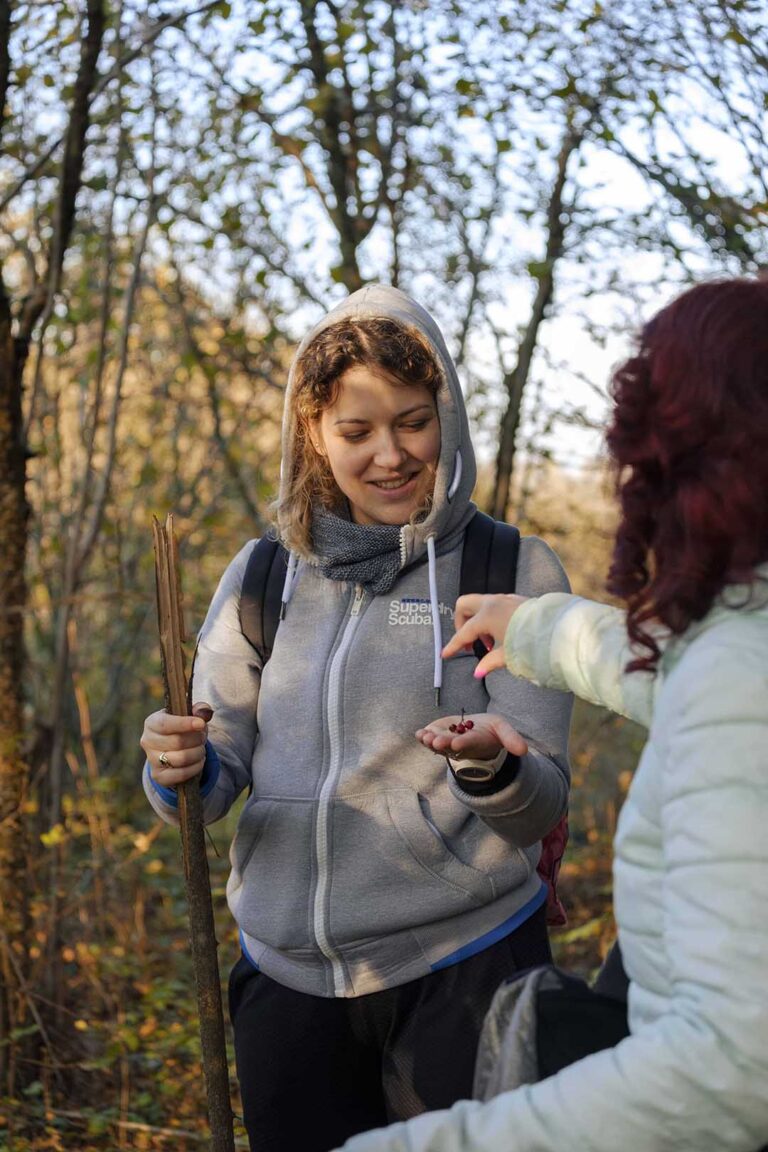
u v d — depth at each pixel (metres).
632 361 1.23
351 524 2.05
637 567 1.25
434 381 2.02
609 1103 1.08
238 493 6.47
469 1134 1.13
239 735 2.10
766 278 1.24
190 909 1.90
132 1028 3.79
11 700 3.81
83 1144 3.55
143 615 6.07
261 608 2.12
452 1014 1.91
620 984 1.35
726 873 1.05
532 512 6.05
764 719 1.08
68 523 5.33
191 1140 3.53
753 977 1.03
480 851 1.93
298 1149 1.99
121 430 6.28
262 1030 2.00
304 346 2.12
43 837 3.87
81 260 5.34
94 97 3.99
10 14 3.81
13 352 3.83
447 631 2.01
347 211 5.35
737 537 1.14
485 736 1.72
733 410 1.15
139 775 6.61
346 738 1.98
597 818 5.87
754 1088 1.03
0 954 3.77
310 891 1.94
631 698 1.32
